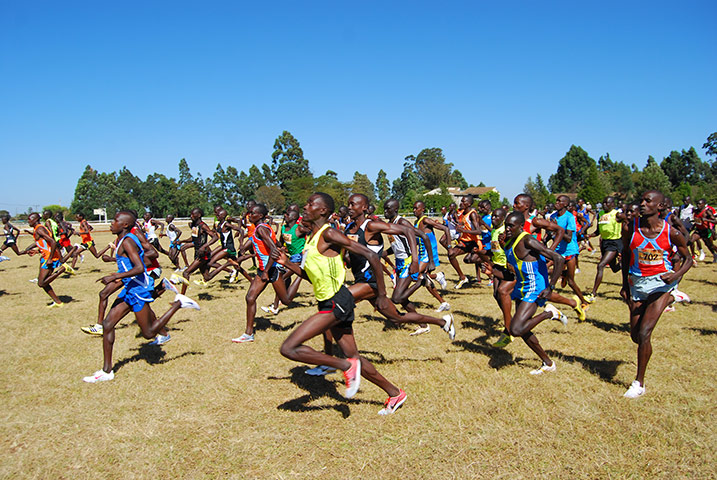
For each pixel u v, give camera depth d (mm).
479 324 7316
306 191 65875
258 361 5883
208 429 4148
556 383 4926
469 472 3408
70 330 7492
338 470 3482
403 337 6730
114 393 4949
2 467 3629
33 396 4898
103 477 3482
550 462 3500
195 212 10727
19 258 19141
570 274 7977
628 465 3438
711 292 9109
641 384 4555
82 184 72125
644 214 4543
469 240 10391
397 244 6352
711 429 3893
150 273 6555
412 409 4414
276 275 6152
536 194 71688
